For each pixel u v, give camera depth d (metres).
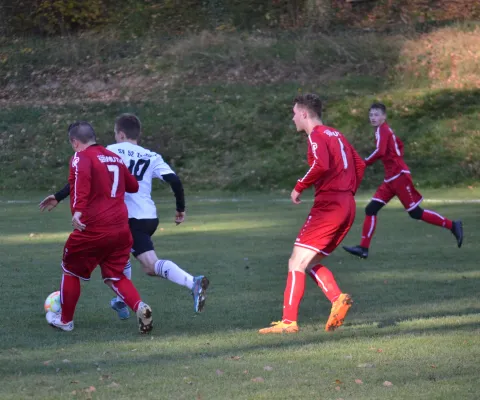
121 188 20.17
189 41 92.69
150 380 14.77
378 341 18.00
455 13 95.19
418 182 67.38
